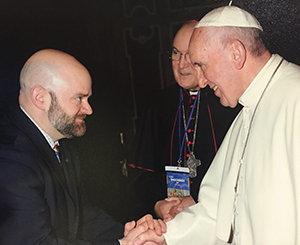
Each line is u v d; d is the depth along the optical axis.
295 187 1.45
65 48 5.48
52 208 1.83
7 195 1.67
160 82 6.30
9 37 4.38
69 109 1.89
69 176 2.10
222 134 2.65
